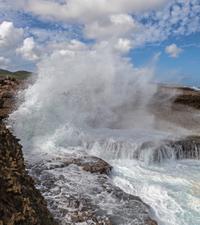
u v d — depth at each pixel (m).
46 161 8.74
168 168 10.08
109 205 6.35
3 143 5.47
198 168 10.20
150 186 8.12
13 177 4.64
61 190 6.87
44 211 5.09
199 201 7.43
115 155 10.75
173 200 7.44
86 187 7.17
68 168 8.37
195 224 6.41
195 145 11.69
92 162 8.91
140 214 6.08
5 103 13.52
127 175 9.03
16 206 4.22
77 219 5.68
